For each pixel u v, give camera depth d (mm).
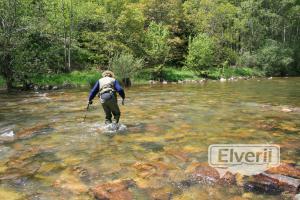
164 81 39500
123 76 31625
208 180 6113
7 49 25922
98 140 9094
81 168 6852
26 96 20703
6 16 26062
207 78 47281
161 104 16375
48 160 7395
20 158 7555
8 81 26453
